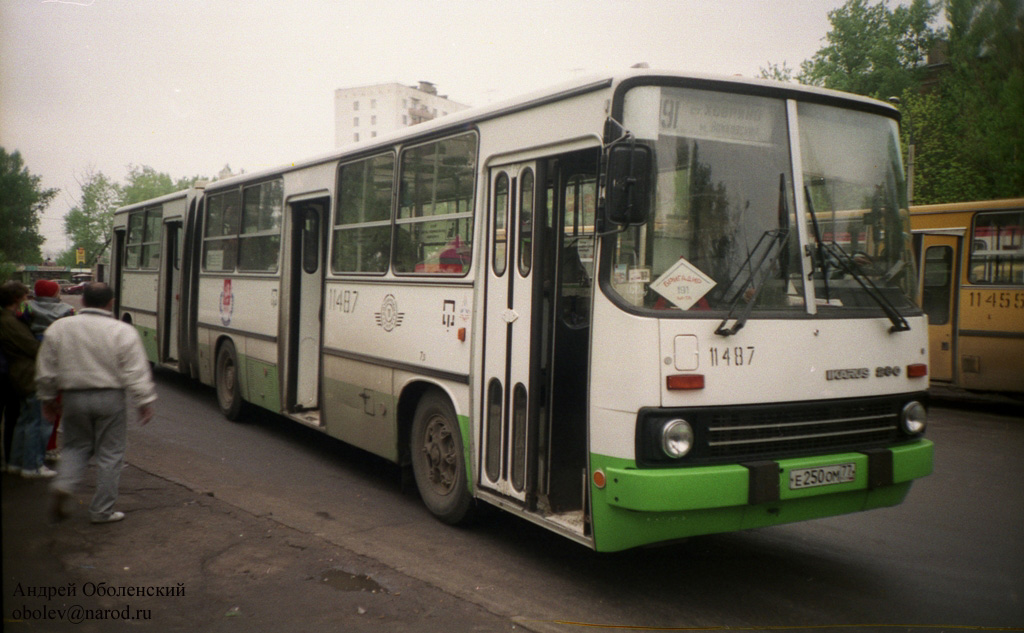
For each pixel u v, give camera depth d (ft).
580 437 17.46
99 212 193.47
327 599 15.15
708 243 15.11
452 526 20.25
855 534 20.40
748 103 15.88
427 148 21.35
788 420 15.31
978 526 21.11
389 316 22.47
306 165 28.14
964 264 40.50
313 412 28.94
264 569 16.55
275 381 29.37
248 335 31.73
